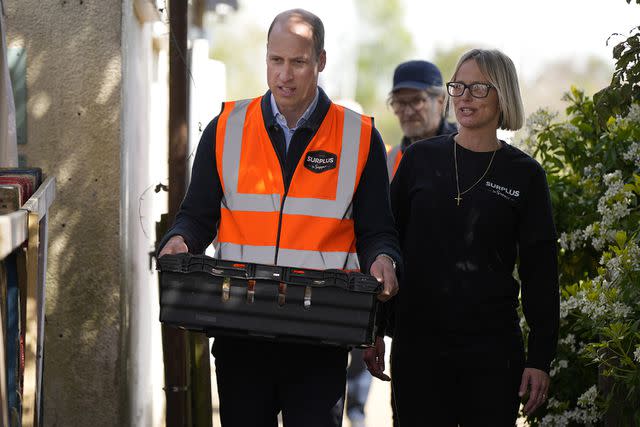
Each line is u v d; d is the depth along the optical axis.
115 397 7.30
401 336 6.39
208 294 5.07
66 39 7.19
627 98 6.31
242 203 5.61
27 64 7.20
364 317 4.98
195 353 7.56
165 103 10.95
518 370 6.24
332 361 5.52
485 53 6.36
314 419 5.43
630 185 6.68
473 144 6.37
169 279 5.10
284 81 5.46
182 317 5.09
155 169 9.99
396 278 5.32
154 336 9.84
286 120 5.65
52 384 7.29
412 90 9.30
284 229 5.54
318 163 5.61
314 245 5.53
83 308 7.27
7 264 4.53
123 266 7.35
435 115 9.42
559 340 7.44
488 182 6.27
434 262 6.25
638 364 6.17
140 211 8.45
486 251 6.21
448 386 6.28
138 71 8.37
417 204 6.34
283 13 5.57
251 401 5.55
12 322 4.63
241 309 5.04
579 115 8.05
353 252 5.73
